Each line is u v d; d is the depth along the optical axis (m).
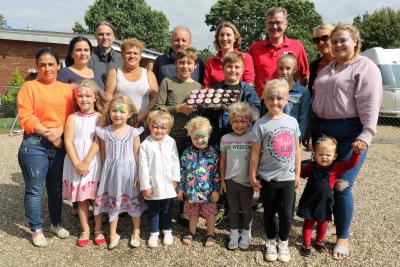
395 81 11.89
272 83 3.05
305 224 3.26
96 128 3.38
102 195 3.38
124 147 3.36
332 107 3.10
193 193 3.39
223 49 3.98
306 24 33.88
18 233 3.67
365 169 6.42
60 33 14.04
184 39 4.15
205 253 3.29
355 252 3.30
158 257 3.23
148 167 3.34
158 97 3.68
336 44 3.01
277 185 3.06
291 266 3.09
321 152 3.09
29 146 3.30
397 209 4.38
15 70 13.46
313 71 4.06
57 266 3.09
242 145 3.25
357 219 4.05
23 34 13.92
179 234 3.67
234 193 3.32
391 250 3.33
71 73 3.85
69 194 3.38
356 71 2.97
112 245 3.35
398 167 6.54
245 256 3.24
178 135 3.66
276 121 3.08
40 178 3.35
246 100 3.51
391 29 27.45
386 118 12.75
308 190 3.22
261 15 34.19
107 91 3.82
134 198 3.38
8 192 4.96
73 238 3.57
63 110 3.39
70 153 3.31
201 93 3.46
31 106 3.29
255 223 3.94
